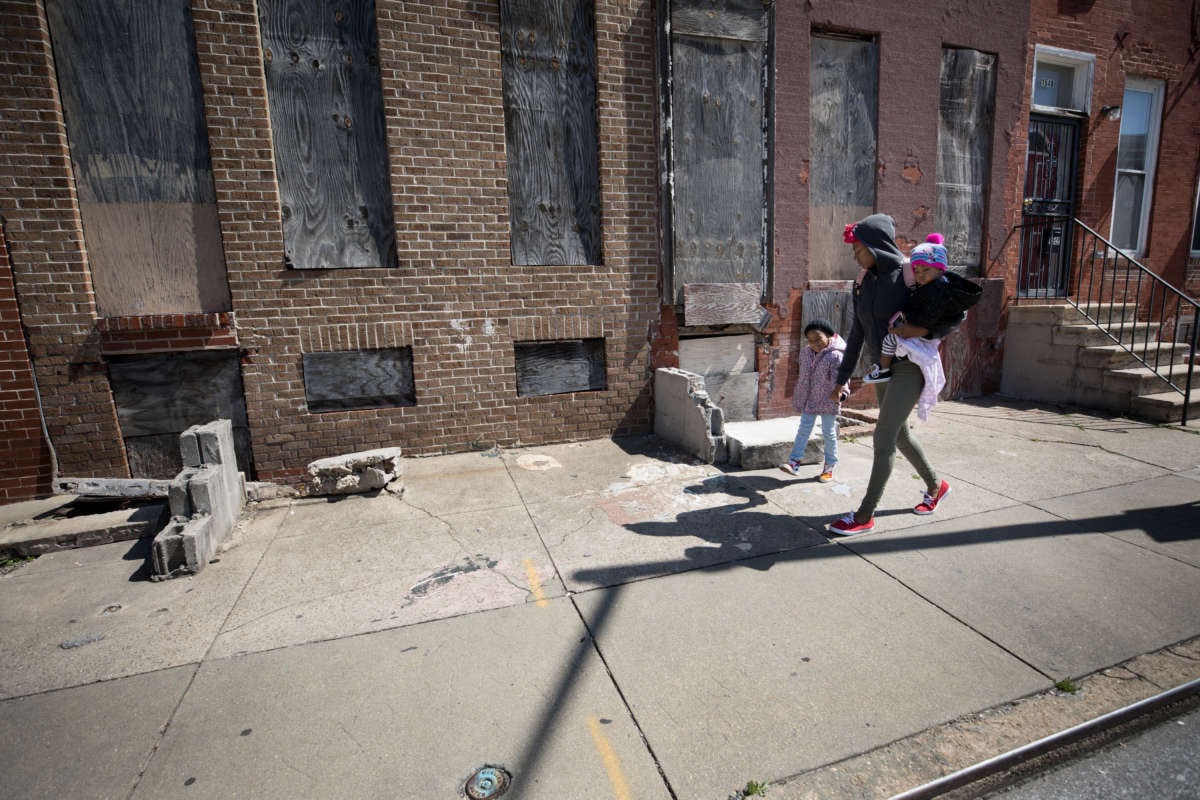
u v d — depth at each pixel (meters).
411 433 5.16
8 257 4.16
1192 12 8.03
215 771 1.98
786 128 6.04
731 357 6.20
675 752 2.03
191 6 4.29
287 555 3.57
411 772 1.96
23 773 1.99
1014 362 7.56
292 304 4.73
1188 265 8.68
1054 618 2.79
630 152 5.50
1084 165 7.74
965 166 7.02
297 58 4.64
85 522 3.92
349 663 2.54
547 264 5.46
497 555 3.50
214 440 3.82
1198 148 8.41
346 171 4.84
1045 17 7.14
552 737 2.11
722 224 5.85
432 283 5.04
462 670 2.48
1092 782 1.98
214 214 4.61
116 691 2.39
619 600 2.99
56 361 4.34
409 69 4.78
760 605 2.93
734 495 4.36
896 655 2.54
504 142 5.11
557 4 5.20
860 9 6.18
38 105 4.11
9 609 3.04
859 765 1.98
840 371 3.89
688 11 5.44
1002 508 4.04
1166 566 3.25
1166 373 6.59
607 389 5.74
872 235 3.46
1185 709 2.29
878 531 3.72
